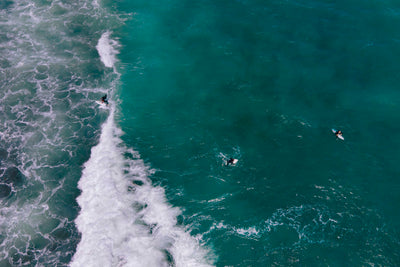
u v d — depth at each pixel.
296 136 49.59
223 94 55.47
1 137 50.19
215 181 45.16
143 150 48.88
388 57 59.53
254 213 41.78
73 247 39.06
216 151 48.38
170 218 41.47
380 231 39.62
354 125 50.44
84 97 55.88
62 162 47.47
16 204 42.94
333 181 44.47
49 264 37.69
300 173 45.50
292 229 40.19
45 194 44.00
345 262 37.31
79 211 42.34
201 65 60.09
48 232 40.31
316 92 54.84
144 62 61.28
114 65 60.91
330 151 47.69
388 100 53.16
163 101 55.03
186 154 48.22
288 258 37.81
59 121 52.47
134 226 40.62
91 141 50.06
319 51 61.34
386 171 45.22
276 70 58.50
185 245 39.00
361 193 43.12
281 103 53.72
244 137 49.88
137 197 43.47
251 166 46.56
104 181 45.00
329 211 41.59
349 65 58.59
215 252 38.41
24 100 55.06
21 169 46.59
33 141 49.88
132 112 53.78
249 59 60.53
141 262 37.44
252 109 53.19
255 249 38.59
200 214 41.84
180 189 44.38
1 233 40.19
